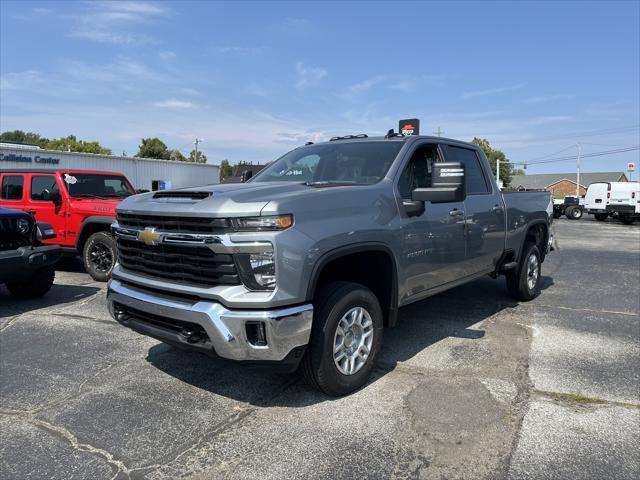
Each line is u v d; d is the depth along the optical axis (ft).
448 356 14.96
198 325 10.58
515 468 9.18
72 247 27.76
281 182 14.55
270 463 9.41
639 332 17.49
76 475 9.13
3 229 20.27
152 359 14.92
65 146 216.74
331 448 9.89
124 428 10.81
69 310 20.80
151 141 222.28
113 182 31.19
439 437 10.26
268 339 10.18
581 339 16.63
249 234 10.21
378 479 8.89
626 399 12.01
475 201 17.13
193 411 11.55
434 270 14.99
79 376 13.70
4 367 14.40
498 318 19.25
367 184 13.64
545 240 23.35
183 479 8.98
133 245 12.47
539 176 313.12
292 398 12.16
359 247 11.89
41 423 11.09
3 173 30.37
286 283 10.28
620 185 82.89
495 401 11.89
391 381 13.10
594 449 9.82
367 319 12.56
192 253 10.89
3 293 24.23
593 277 28.91
